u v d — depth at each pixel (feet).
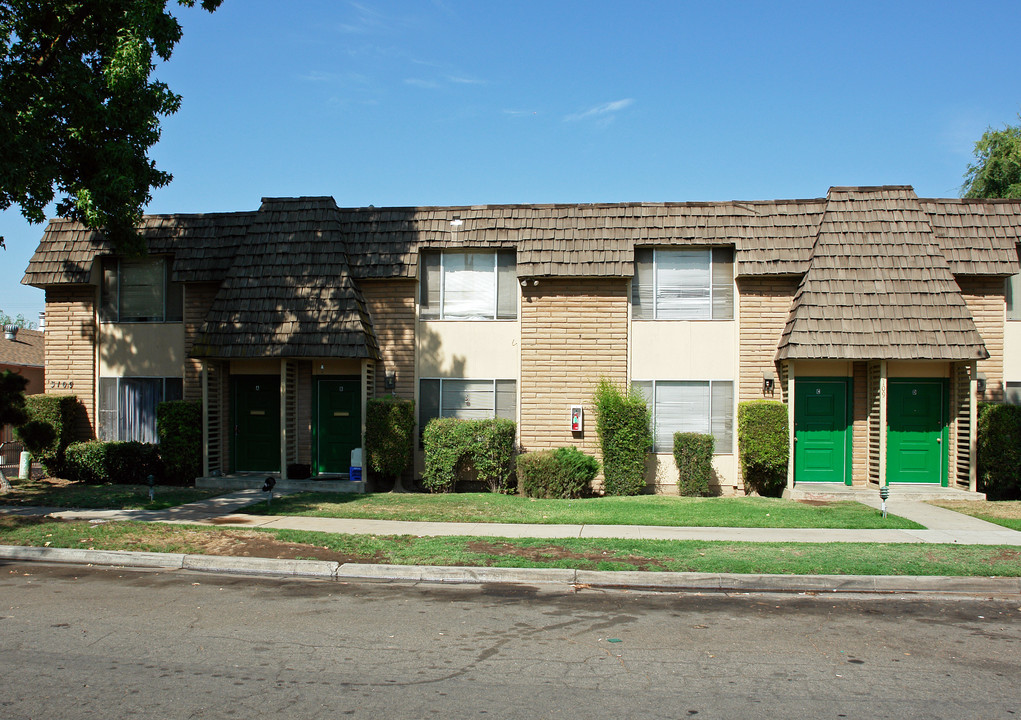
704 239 51.39
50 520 39.22
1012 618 25.23
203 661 20.06
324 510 42.75
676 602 27.02
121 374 56.80
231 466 54.80
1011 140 111.86
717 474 51.55
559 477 48.06
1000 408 47.42
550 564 30.63
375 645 21.59
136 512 41.93
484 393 53.21
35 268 56.08
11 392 47.88
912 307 48.16
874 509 43.88
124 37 44.29
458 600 26.96
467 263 53.67
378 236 53.47
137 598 26.84
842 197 51.08
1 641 21.68
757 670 19.84
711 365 52.13
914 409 51.08
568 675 19.27
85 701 17.22
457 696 17.75
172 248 55.06
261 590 28.19
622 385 51.72
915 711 17.17
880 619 25.02
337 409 54.34
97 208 44.45
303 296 51.13
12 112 41.88
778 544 34.04
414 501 46.06
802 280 50.44
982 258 49.75
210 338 50.65
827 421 51.34
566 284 52.24
